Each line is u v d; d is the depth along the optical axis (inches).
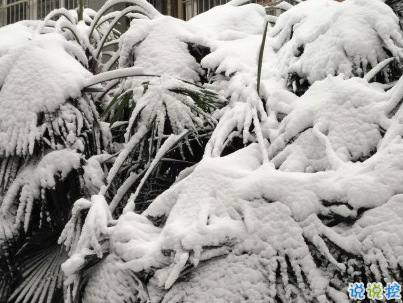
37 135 109.9
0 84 120.1
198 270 76.4
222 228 74.4
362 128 84.4
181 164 121.0
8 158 114.5
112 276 82.4
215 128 104.4
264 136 98.2
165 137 113.6
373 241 67.0
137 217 87.4
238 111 101.9
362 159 82.8
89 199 109.7
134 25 135.4
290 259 72.0
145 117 105.8
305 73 106.2
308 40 111.9
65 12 153.6
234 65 121.4
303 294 71.0
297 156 86.9
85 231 87.3
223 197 79.0
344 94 89.0
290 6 160.1
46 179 107.9
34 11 347.3
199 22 151.7
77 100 115.0
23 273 109.9
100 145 119.8
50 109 110.8
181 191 87.7
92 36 158.4
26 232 109.5
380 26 99.2
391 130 78.6
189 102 105.7
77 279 85.9
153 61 126.8
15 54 121.9
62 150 110.7
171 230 75.5
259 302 71.7
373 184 70.0
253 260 73.7
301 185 74.9
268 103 104.0
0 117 113.8
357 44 99.4
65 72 115.1
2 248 108.7
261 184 76.9
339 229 71.6
